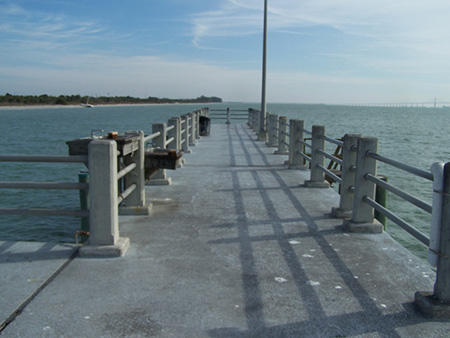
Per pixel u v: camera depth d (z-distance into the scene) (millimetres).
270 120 15633
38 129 51875
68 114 124375
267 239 5133
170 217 6086
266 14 17344
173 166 6352
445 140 41812
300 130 10477
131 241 5016
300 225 5730
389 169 19828
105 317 3238
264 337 2982
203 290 3719
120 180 6504
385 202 7410
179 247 4820
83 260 4391
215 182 8797
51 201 13641
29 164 21109
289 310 3371
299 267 4266
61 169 19891
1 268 4148
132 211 6195
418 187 15922
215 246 4863
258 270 4180
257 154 13531
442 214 3248
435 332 3062
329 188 8297
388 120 100938
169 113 135375
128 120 80062
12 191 14898
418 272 4168
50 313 3295
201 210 6492
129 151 5559
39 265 4234
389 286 3842
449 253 3232
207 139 19047
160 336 2988
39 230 10953
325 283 3893
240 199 7254
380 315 3307
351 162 6020
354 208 5500
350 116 126188
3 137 39781
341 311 3365
